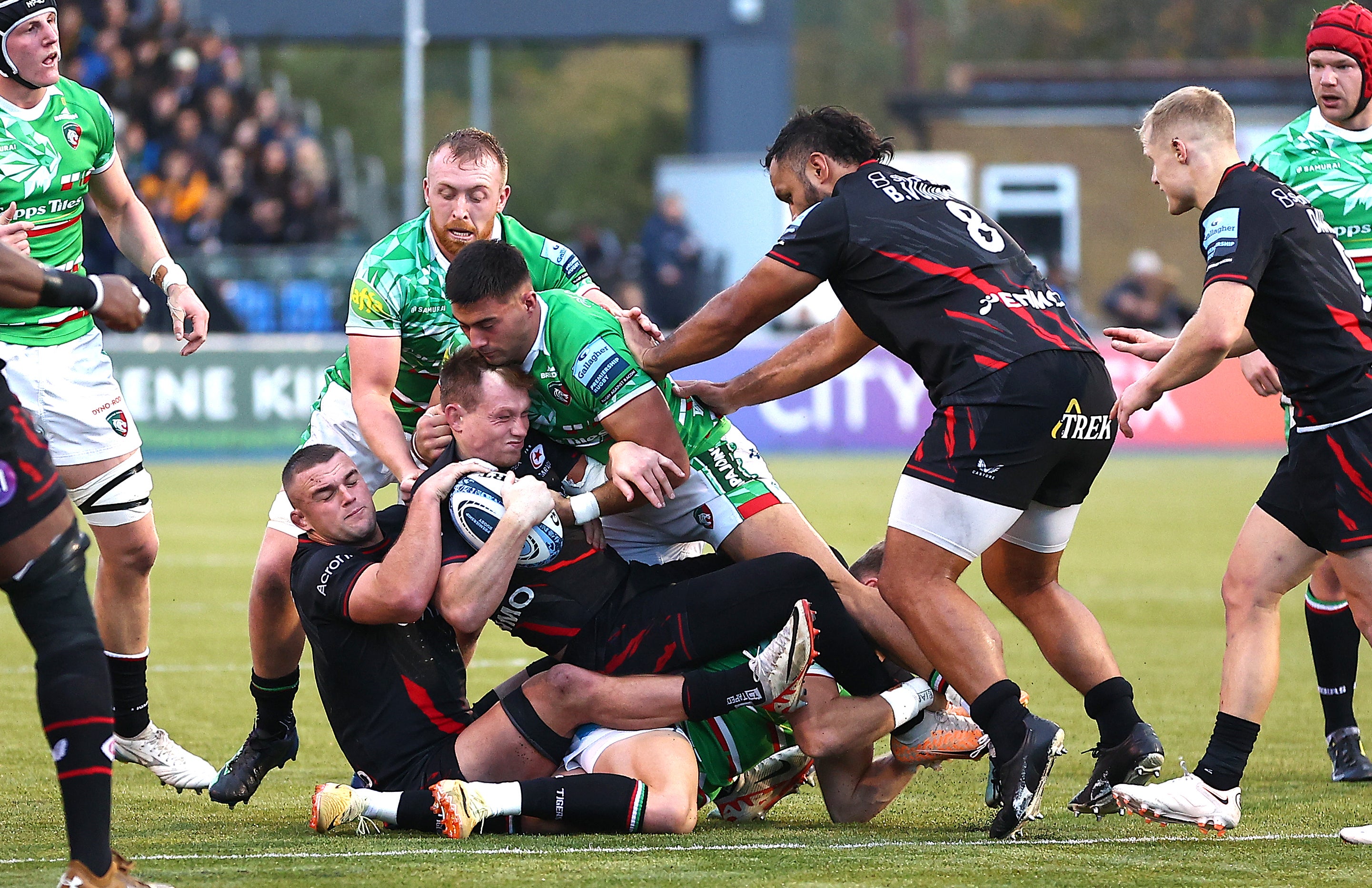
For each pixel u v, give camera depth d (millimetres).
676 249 66625
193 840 13922
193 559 37656
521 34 80750
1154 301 72250
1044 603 15477
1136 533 43375
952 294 14219
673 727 14703
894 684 15109
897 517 14297
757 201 74000
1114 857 13039
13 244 15461
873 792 15312
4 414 11156
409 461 16422
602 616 15031
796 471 57125
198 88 64188
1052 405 13961
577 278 17688
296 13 78688
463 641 15109
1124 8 137875
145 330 58531
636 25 80562
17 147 17109
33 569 11180
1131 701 14984
